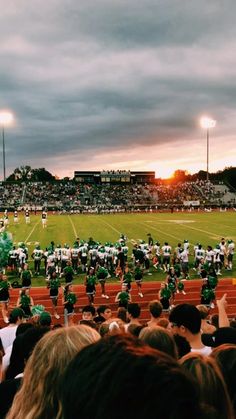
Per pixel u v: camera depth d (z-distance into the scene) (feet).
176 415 2.85
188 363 5.40
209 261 74.54
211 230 126.93
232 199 249.34
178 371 3.05
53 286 54.49
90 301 59.06
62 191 258.37
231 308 58.70
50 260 69.72
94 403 2.96
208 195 258.98
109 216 183.11
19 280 72.54
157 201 249.14
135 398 2.91
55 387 4.89
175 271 64.90
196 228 132.26
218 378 5.10
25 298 47.03
